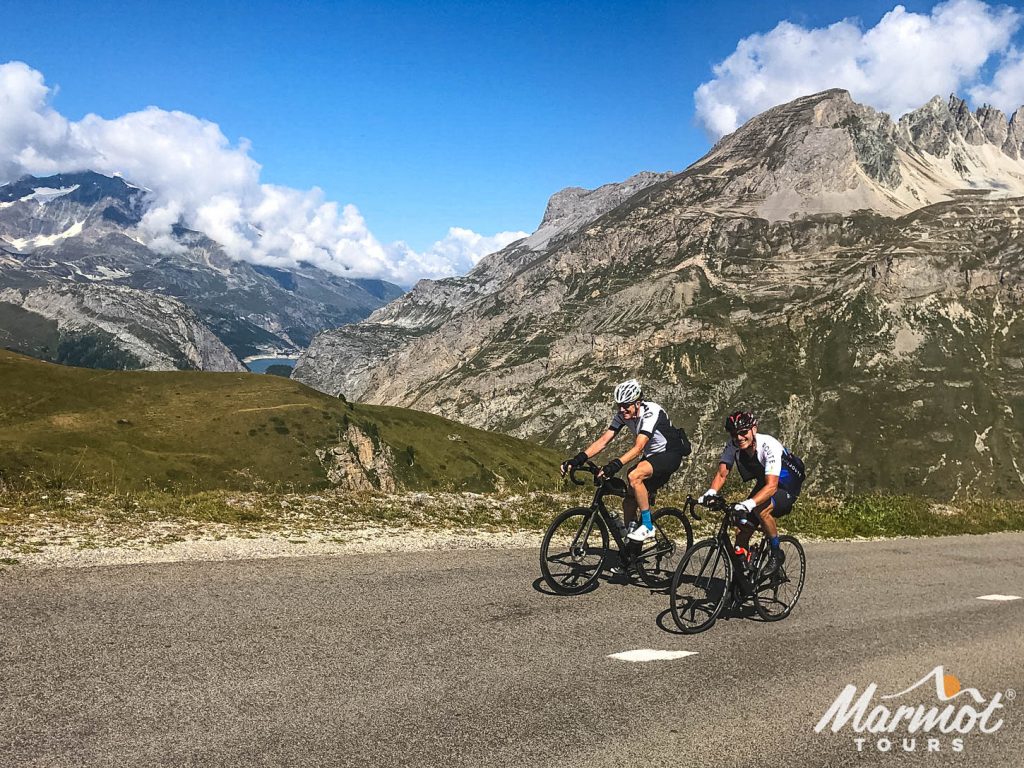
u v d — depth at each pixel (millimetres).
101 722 4910
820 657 7699
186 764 4477
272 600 8008
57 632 6477
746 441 9125
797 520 18531
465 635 7395
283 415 142875
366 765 4660
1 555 8930
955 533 20047
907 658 7863
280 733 4980
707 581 8625
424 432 166125
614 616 8594
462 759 4848
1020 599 11305
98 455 111312
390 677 6121
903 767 5348
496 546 12539
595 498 9758
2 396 128875
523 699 5922
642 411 9539
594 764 4941
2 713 4902
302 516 13906
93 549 9672
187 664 6012
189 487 16031
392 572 9797
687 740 5441
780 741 5590
